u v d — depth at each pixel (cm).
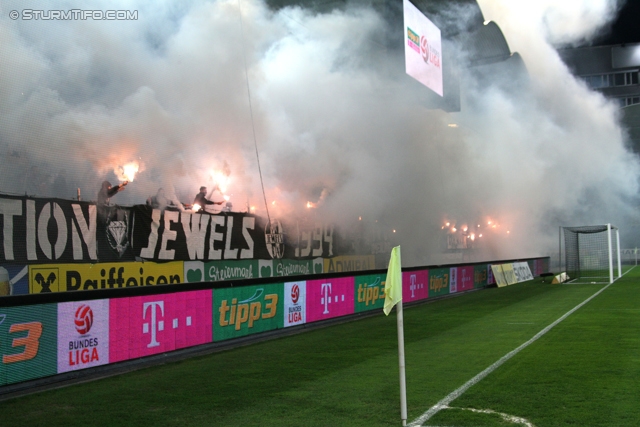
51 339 704
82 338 745
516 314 1371
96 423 531
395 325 1235
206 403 598
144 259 1245
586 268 3475
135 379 731
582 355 803
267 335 1092
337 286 1343
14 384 659
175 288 895
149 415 556
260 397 619
